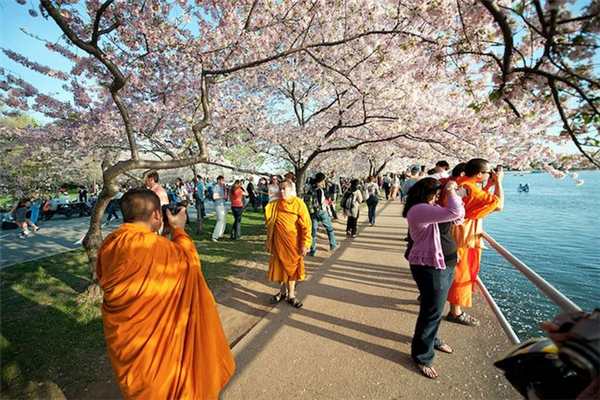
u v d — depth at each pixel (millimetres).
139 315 1597
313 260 5898
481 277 7973
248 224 10836
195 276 1882
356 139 8359
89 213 15422
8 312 3877
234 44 5484
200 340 1841
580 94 1643
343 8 5387
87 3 4480
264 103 8602
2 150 8336
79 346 3096
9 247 7906
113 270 1593
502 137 5680
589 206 27906
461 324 3115
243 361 2668
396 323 3260
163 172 23344
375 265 5375
